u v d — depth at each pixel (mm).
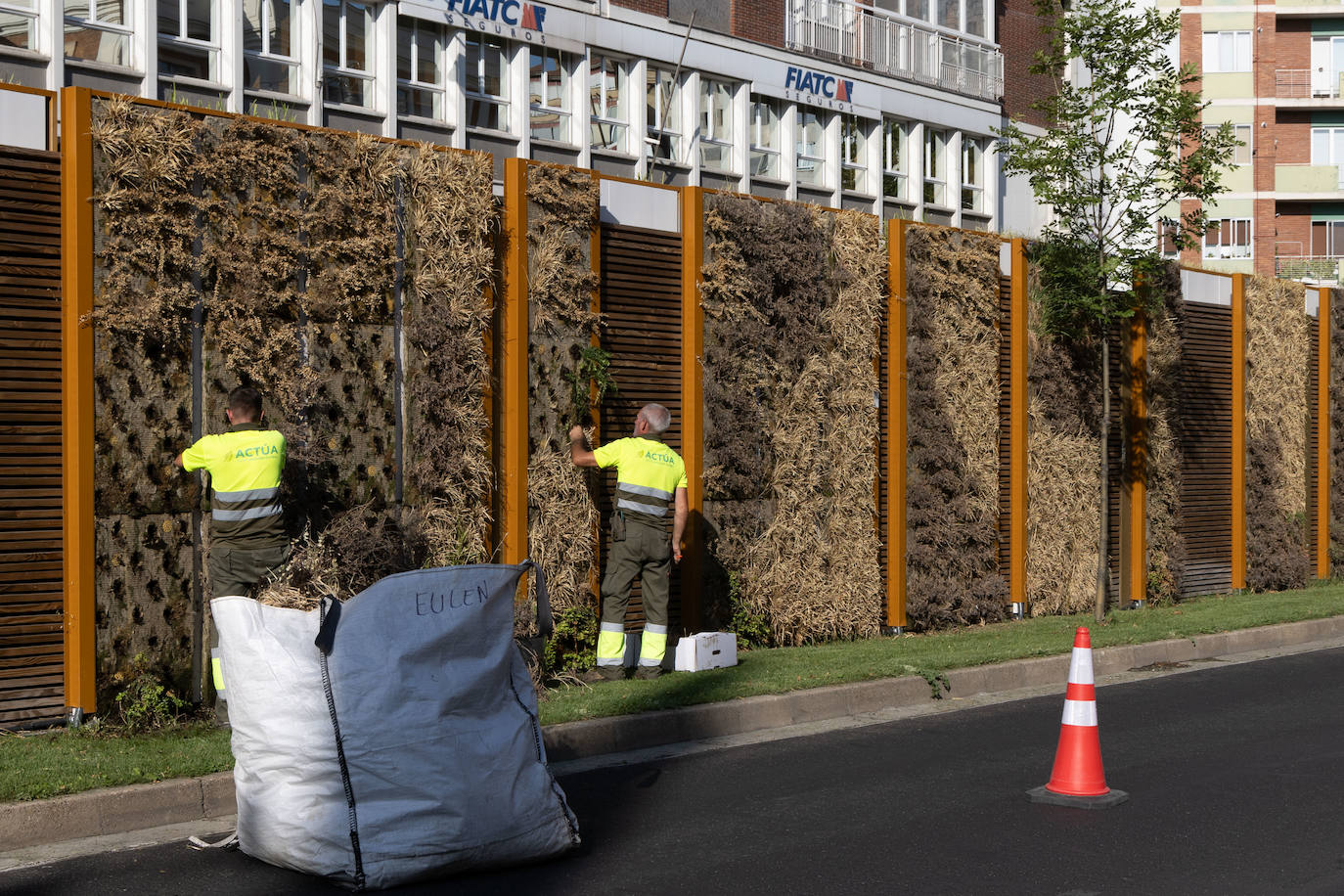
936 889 5891
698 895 5816
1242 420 19500
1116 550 17531
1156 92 15023
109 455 8891
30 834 6559
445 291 10578
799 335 13453
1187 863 6277
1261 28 48250
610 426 12016
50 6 17641
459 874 6070
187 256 9172
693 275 12641
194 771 7340
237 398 8930
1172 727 9812
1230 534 19516
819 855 6426
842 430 13875
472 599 6320
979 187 31062
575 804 7465
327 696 5980
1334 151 48656
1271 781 7977
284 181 9695
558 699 9680
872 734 9609
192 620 9250
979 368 15438
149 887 5887
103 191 8867
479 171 10820
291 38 20250
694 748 9055
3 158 8586
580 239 11688
